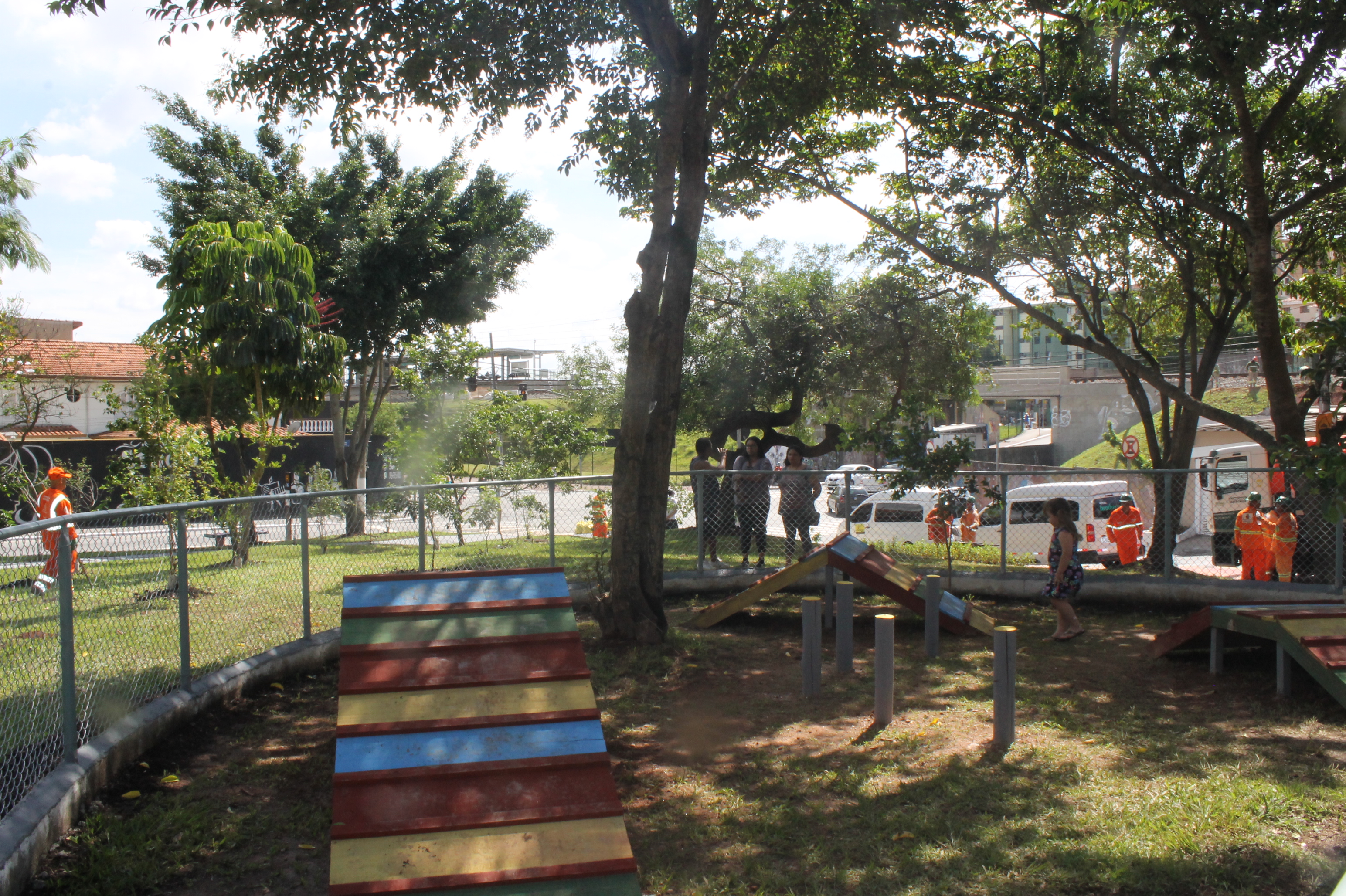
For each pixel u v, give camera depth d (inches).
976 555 566.3
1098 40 494.3
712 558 499.2
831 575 414.6
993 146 562.3
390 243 990.4
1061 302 745.0
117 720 230.2
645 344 355.6
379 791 182.5
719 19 430.9
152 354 563.2
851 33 473.1
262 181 975.6
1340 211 580.1
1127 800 210.4
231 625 295.6
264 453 547.2
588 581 426.0
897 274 804.0
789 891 176.1
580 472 1074.1
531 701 212.5
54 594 202.8
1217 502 738.2
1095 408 1622.8
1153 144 548.4
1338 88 484.4
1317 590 428.8
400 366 1087.6
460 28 379.6
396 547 377.7
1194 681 317.7
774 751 253.9
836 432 960.3
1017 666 342.6
